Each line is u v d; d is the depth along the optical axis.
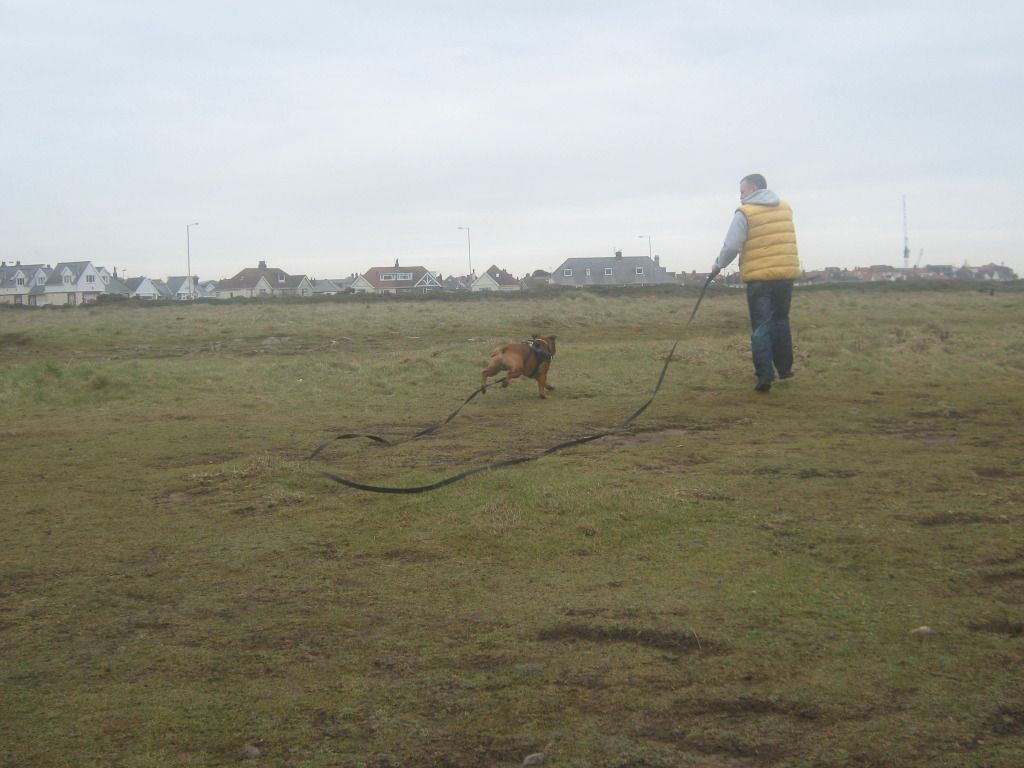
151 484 7.17
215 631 4.07
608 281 99.31
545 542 5.36
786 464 7.45
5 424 10.31
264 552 5.29
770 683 3.39
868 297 39.19
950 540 5.20
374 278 107.88
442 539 5.48
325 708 3.28
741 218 12.00
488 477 7.02
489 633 3.97
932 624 3.94
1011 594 4.31
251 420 10.53
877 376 13.72
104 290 98.19
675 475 7.04
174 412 11.20
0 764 2.90
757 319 12.35
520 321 26.17
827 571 4.72
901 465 7.37
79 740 3.06
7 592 4.64
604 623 4.02
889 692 3.29
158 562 5.13
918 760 2.82
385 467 7.71
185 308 43.53
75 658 3.79
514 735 3.05
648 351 16.44
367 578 4.79
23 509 6.38
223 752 2.97
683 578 4.64
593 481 6.77
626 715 3.18
